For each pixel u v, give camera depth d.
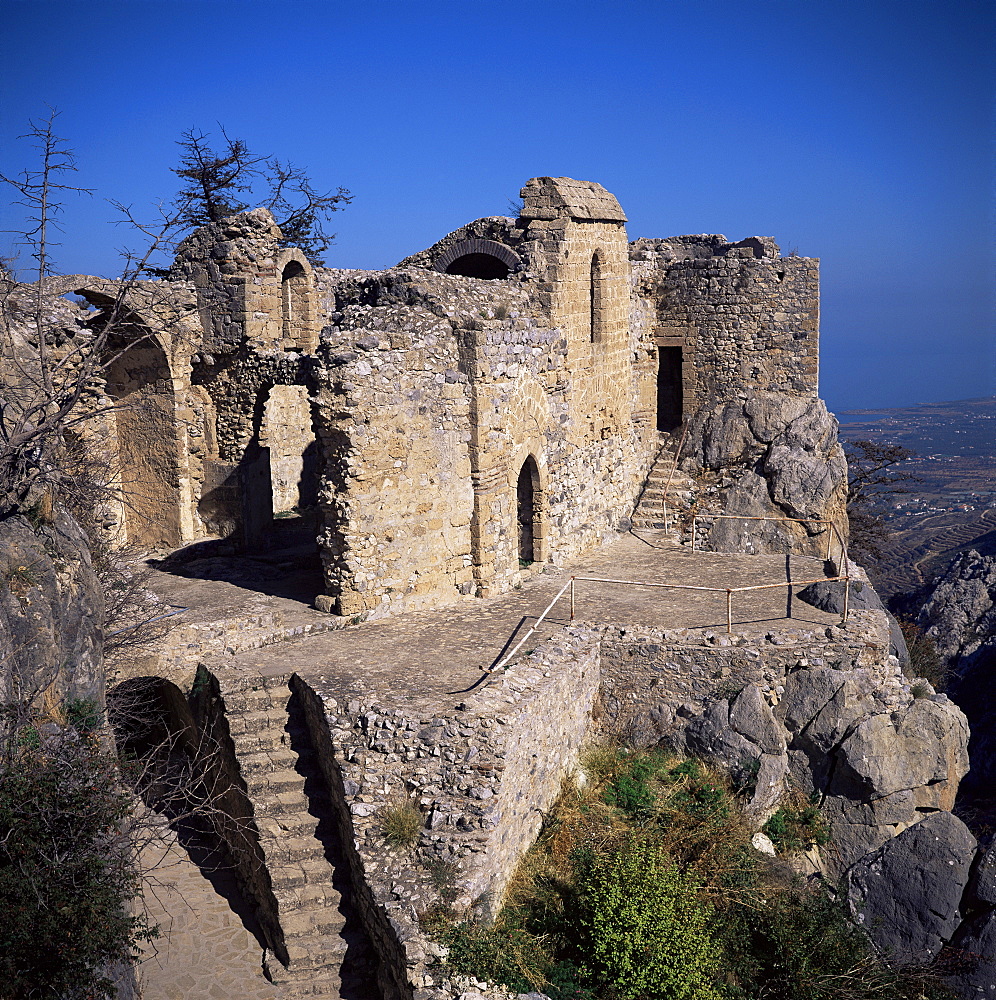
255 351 23.73
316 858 13.95
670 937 12.98
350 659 16.62
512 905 13.65
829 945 14.16
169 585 20.75
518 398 20.80
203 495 24.53
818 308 26.92
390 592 18.88
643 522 26.80
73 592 13.73
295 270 27.30
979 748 28.16
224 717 15.47
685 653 17.98
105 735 13.41
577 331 23.34
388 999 12.38
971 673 34.41
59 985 9.80
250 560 22.98
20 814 10.37
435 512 19.33
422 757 14.03
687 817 15.85
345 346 17.73
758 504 26.41
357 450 17.75
